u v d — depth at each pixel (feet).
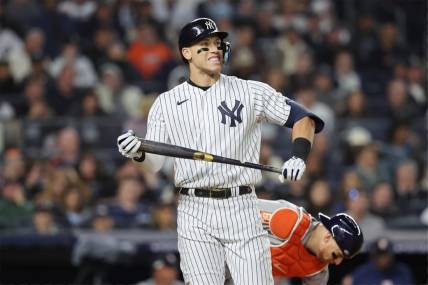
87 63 157.07
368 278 101.35
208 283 60.39
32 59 154.92
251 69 155.43
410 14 191.83
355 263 113.60
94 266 106.73
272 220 64.59
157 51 163.32
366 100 164.45
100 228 110.63
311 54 173.88
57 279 109.60
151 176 124.26
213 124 60.44
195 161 60.39
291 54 168.14
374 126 144.77
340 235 63.31
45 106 142.31
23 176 121.39
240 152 60.90
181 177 61.00
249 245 60.54
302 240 64.49
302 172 59.36
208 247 60.75
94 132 136.05
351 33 183.93
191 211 60.90
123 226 113.19
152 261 107.34
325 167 134.31
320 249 63.98
